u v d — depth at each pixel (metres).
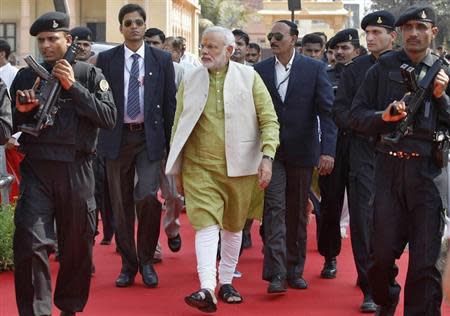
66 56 5.94
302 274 8.38
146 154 7.63
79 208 5.97
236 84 6.86
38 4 39.56
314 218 12.04
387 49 7.05
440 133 5.79
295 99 7.62
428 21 5.85
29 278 5.80
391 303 6.31
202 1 50.78
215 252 6.72
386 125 5.88
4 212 8.51
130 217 7.81
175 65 9.55
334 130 7.67
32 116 5.92
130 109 7.62
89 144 5.98
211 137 6.80
